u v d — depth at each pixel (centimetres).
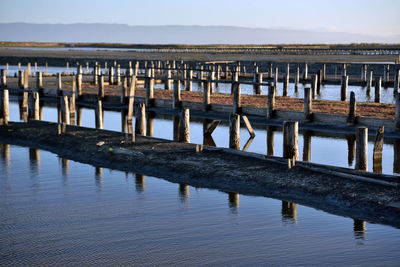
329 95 5459
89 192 2017
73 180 2191
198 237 1549
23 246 1488
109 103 4503
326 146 2902
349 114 3281
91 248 1470
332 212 1755
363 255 1416
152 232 1590
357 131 2042
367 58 10688
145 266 1357
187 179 2178
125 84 4347
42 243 1509
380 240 1517
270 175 2080
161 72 8088
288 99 4500
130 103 3691
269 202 1873
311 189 1923
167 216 1736
